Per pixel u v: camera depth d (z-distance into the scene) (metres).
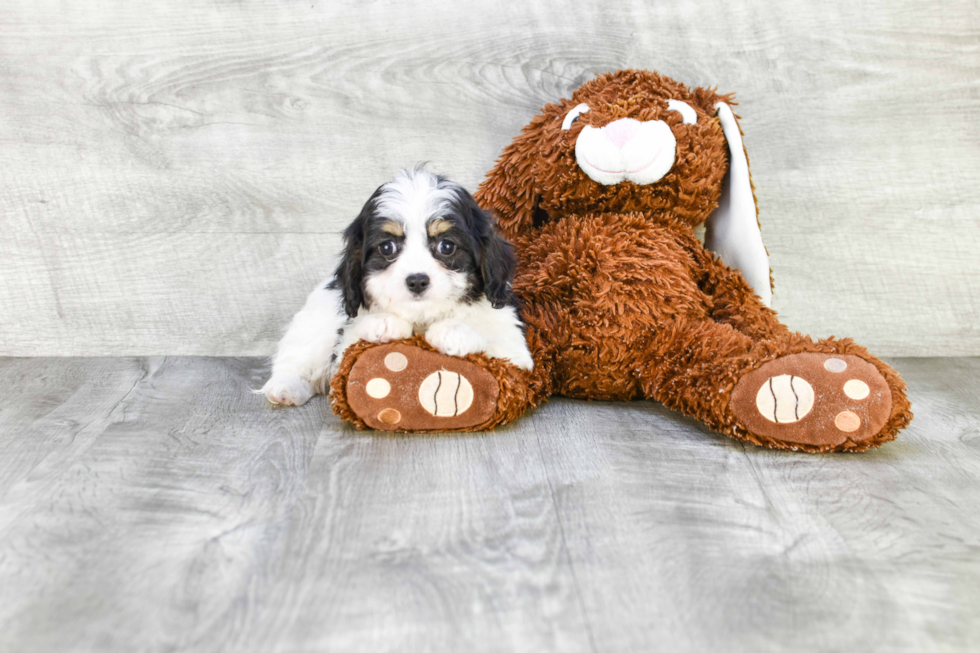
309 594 1.09
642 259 1.91
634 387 1.99
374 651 0.97
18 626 1.02
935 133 2.41
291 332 2.08
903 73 2.38
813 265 2.48
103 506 1.37
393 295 1.68
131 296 2.43
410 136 2.40
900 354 2.52
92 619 1.03
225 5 2.30
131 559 1.19
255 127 2.37
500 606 1.07
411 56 2.36
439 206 1.72
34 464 1.57
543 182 2.05
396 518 1.33
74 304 2.42
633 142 1.87
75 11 2.26
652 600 1.09
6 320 2.42
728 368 1.69
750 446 1.70
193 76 2.33
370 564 1.18
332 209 2.42
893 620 1.06
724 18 2.36
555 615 1.06
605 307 1.89
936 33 2.36
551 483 1.48
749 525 1.33
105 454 1.62
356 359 1.68
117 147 2.35
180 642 0.99
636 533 1.29
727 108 2.06
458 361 1.67
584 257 1.93
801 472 1.56
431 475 1.51
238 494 1.42
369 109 2.38
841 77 2.38
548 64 2.38
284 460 1.58
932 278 2.49
